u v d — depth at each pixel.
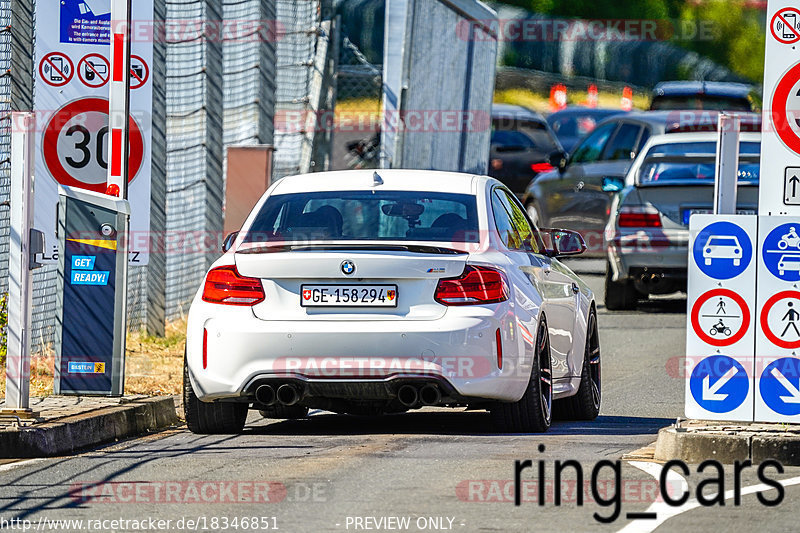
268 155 59.00
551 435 34.97
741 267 31.16
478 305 33.91
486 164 83.00
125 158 38.88
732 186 32.59
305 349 33.59
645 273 65.06
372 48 107.56
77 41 48.09
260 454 31.75
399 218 35.97
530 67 145.62
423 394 33.78
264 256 34.12
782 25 31.27
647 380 49.66
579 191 78.50
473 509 25.69
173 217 63.25
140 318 57.75
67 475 29.28
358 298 33.75
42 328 50.31
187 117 62.53
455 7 75.06
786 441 30.03
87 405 36.16
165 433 36.03
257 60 66.88
